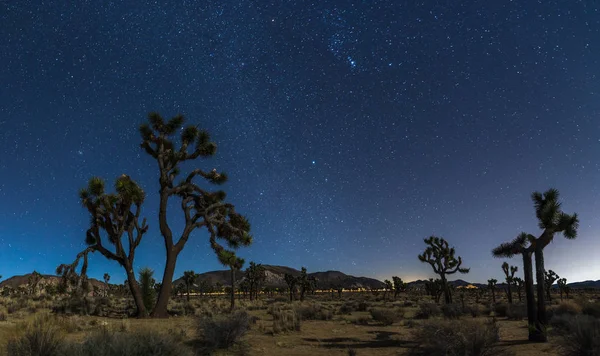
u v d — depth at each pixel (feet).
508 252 47.39
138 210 77.10
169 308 93.81
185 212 80.79
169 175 80.23
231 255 83.10
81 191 72.49
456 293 273.95
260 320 70.90
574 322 31.30
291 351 38.58
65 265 71.36
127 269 74.95
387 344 43.06
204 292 314.55
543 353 35.17
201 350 35.70
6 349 24.63
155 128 79.56
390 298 215.72
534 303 44.62
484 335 29.43
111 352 23.24
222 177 84.38
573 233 44.29
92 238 75.20
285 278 188.03
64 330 42.98
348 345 42.50
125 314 79.36
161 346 24.84
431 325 31.58
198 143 81.15
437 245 107.24
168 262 76.89
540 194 46.37
